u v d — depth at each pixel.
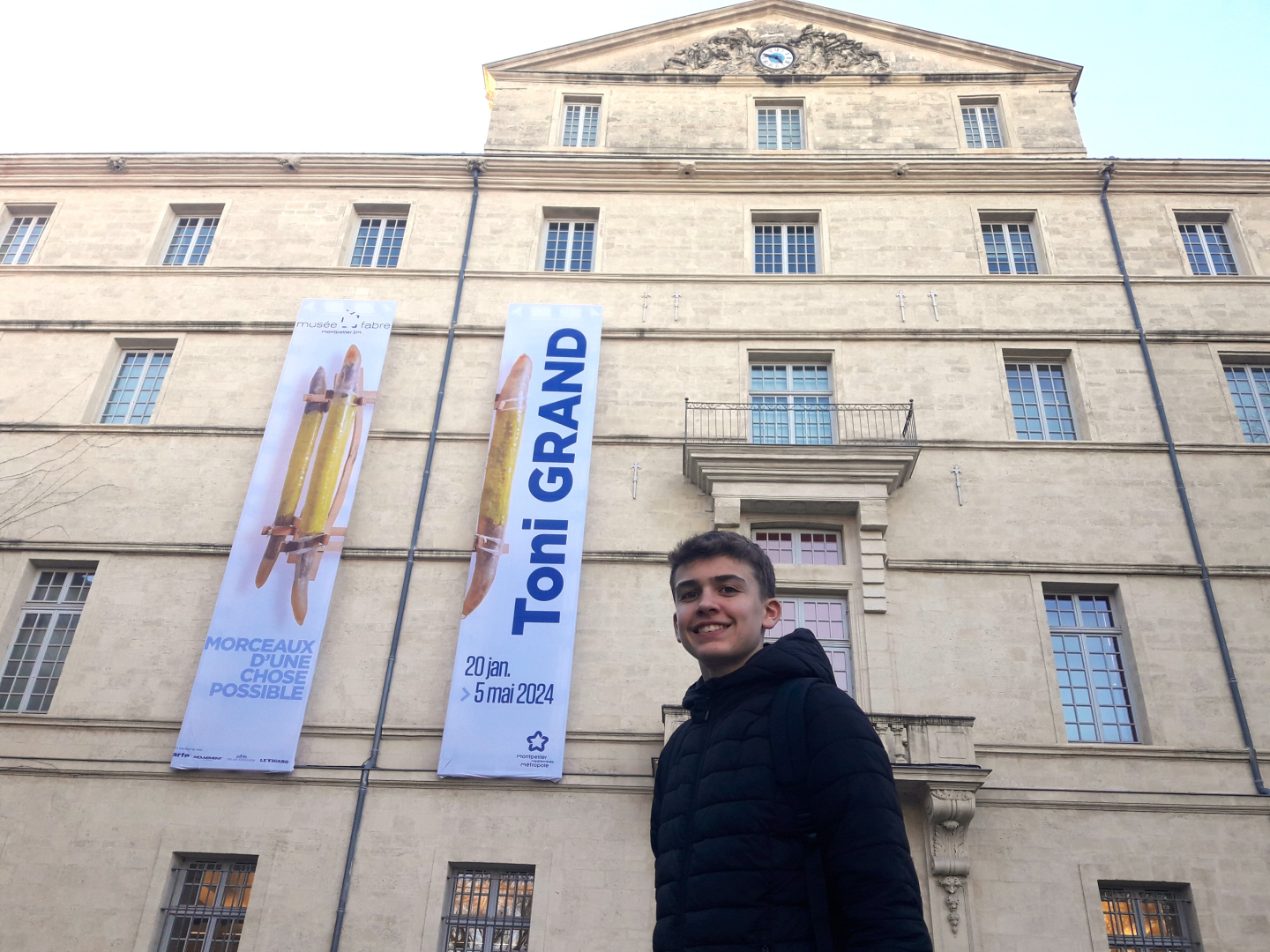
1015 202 24.14
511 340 21.52
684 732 4.00
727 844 3.23
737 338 22.16
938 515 19.50
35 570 20.19
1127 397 20.95
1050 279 22.64
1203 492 19.66
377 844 16.48
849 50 27.48
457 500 20.23
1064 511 19.48
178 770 17.27
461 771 16.73
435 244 24.11
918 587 18.64
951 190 24.30
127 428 21.25
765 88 26.89
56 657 19.22
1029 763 16.81
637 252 23.83
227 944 16.12
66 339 23.03
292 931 15.80
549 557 18.75
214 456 20.97
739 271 23.48
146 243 24.59
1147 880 15.73
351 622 18.78
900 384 21.34
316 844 16.55
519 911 16.17
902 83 26.72
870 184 24.38
